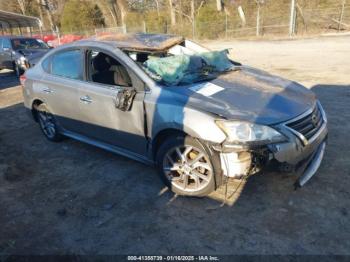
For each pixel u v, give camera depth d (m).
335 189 3.37
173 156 3.43
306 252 2.61
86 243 2.91
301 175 3.25
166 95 3.32
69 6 41.94
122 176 4.02
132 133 3.70
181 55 3.94
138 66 3.63
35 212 3.43
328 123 5.14
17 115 7.31
